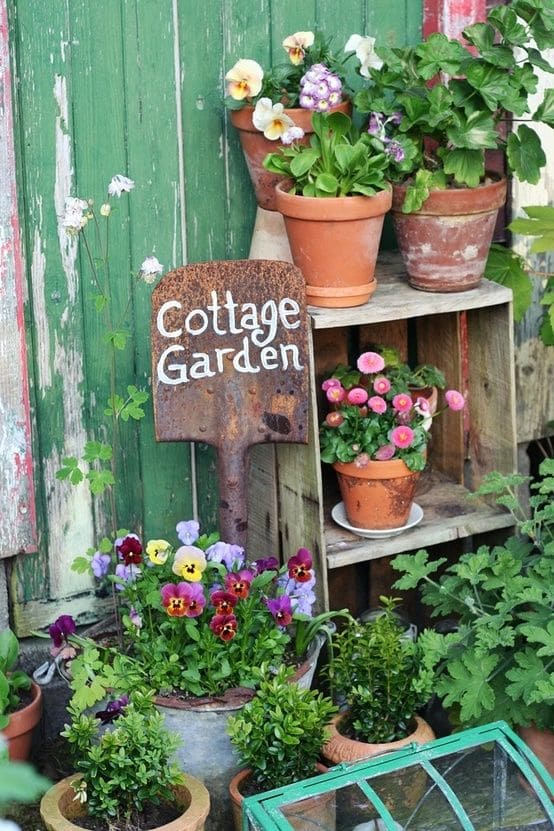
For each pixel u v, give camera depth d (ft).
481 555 8.96
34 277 8.89
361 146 8.55
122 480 9.62
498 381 9.82
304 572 8.68
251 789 8.14
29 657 9.55
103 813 7.57
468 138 8.73
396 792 7.36
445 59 8.81
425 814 7.27
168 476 9.81
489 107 8.76
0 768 3.38
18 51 8.46
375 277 9.68
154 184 9.25
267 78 9.08
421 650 8.64
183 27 9.06
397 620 9.87
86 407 9.33
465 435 10.44
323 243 8.70
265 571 8.72
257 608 8.75
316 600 9.33
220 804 8.53
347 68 9.88
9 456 8.87
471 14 9.96
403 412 9.14
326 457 9.18
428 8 10.03
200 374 8.86
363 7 9.84
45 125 8.68
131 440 9.58
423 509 10.00
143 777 7.47
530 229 9.63
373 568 10.68
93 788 7.65
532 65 9.46
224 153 9.46
